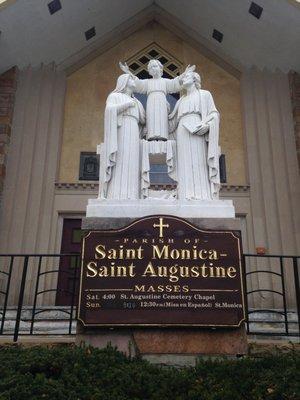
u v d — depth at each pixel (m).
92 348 4.62
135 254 5.11
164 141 6.35
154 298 4.93
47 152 12.70
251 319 9.07
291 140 12.65
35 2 11.22
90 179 12.67
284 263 11.37
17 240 11.51
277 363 4.45
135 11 14.17
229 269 5.06
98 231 5.22
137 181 6.04
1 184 11.73
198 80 6.67
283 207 12.02
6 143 12.16
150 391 3.98
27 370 4.22
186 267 5.06
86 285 4.98
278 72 13.51
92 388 3.93
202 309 4.90
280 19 11.84
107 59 14.50
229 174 12.85
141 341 4.87
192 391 3.95
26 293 10.99
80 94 13.91
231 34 13.35
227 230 5.25
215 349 4.84
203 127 6.09
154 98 6.56
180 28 14.66
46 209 12.13
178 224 5.26
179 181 6.04
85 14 12.66
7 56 12.52
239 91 14.05
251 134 13.07
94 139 13.27
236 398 3.87
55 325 8.18
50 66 13.64
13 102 12.77
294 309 10.83
